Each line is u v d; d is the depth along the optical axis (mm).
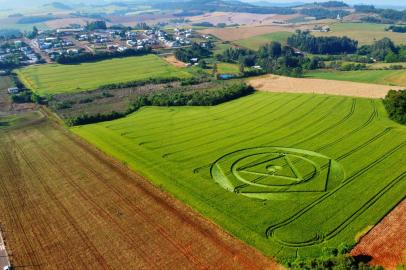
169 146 82938
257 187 63812
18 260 48938
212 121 99312
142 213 57656
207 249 48906
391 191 60438
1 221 58062
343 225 52500
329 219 54031
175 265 46500
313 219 54188
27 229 55562
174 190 63688
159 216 56562
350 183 63719
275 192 62031
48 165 76875
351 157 73500
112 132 94000
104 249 50125
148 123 100375
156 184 66062
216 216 55812
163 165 73250
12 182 70500
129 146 83812
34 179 71125
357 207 56594
